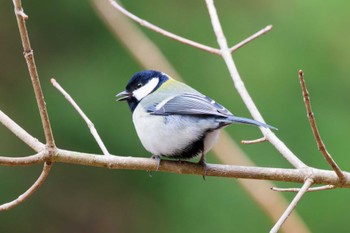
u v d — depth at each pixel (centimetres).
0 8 1420
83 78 1334
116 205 1371
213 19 826
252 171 661
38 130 1351
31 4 1388
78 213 1396
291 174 652
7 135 1342
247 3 1364
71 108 1313
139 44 1153
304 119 1239
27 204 1385
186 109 719
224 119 691
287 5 1336
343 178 633
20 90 1394
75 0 1375
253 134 1220
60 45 1382
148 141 744
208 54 1342
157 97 756
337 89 1261
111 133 1295
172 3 1394
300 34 1303
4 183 1353
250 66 1295
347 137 1213
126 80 1323
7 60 1414
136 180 1357
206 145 724
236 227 1214
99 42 1369
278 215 955
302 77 568
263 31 808
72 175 1402
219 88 1307
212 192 1247
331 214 1176
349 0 1298
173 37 800
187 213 1255
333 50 1280
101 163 627
